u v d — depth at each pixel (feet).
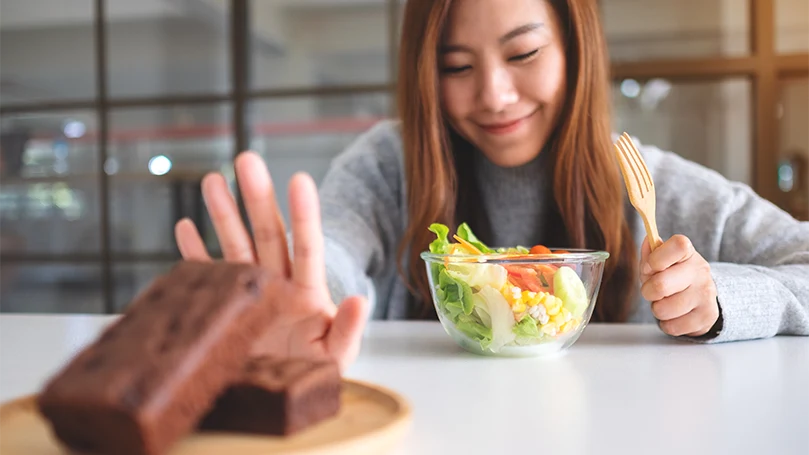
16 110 9.38
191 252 1.94
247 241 1.82
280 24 8.66
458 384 1.82
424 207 3.07
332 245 2.89
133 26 9.05
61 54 9.27
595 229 3.11
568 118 2.99
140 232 9.11
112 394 1.20
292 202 1.73
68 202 9.30
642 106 8.07
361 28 8.53
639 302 3.22
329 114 8.57
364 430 1.42
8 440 1.39
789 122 9.68
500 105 2.88
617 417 1.57
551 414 1.59
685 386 1.79
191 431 1.38
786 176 9.67
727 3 7.89
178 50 8.95
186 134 8.89
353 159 3.58
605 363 2.03
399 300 3.49
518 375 1.90
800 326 2.39
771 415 1.56
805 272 2.57
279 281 1.49
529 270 2.06
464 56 2.88
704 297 2.24
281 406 1.37
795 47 7.79
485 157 3.32
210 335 1.35
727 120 7.95
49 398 1.23
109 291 9.17
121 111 9.09
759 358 2.08
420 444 1.43
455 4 2.83
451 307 2.09
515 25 2.79
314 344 1.82
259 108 8.73
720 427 1.50
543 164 3.24
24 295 9.36
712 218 3.17
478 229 3.49
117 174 9.14
